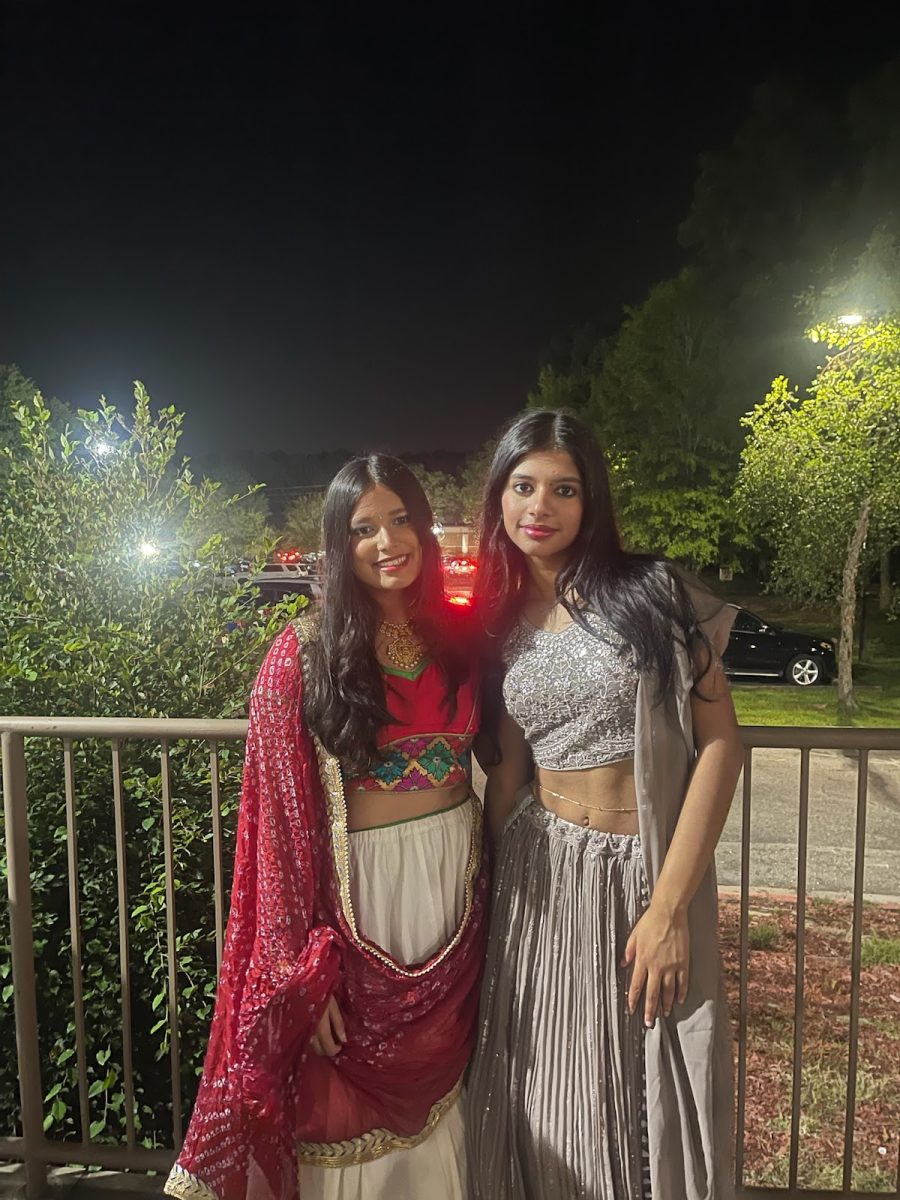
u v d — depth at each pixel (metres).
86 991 2.74
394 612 1.80
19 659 2.90
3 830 2.67
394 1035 1.72
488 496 1.80
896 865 5.72
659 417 19.62
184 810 2.81
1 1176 2.30
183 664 3.04
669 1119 1.66
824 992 3.78
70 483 3.20
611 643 1.64
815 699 11.85
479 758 1.92
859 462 9.73
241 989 1.73
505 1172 1.80
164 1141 2.78
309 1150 1.73
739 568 20.73
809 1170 2.61
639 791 1.63
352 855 1.74
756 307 18.28
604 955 1.68
